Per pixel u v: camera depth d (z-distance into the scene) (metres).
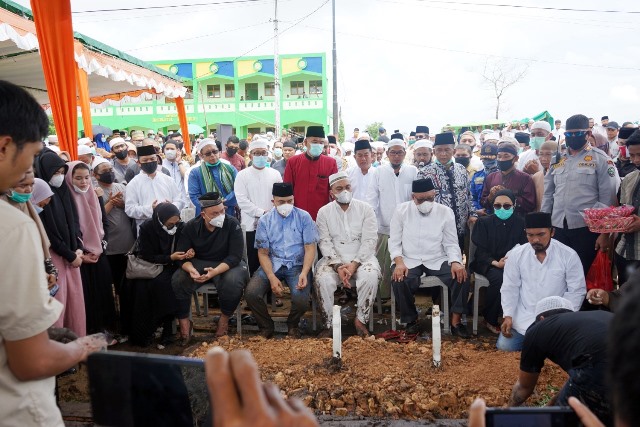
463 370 4.17
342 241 5.83
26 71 7.72
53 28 4.89
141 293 5.17
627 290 0.73
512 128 17.94
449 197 6.21
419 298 6.95
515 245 5.55
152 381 1.11
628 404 0.68
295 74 32.75
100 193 5.46
